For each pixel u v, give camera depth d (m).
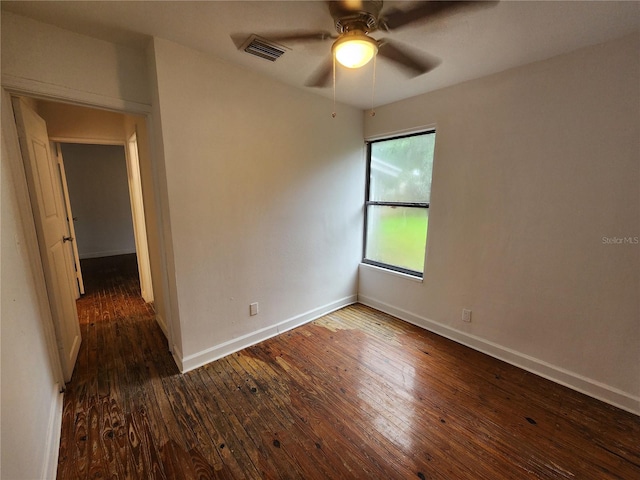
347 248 3.43
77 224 6.10
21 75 1.60
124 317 3.26
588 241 1.95
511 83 2.18
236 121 2.27
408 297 3.13
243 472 1.47
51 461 1.44
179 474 1.45
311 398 1.99
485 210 2.43
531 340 2.28
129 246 6.73
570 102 1.94
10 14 1.54
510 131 2.22
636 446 1.63
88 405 1.90
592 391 2.02
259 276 2.63
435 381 2.18
